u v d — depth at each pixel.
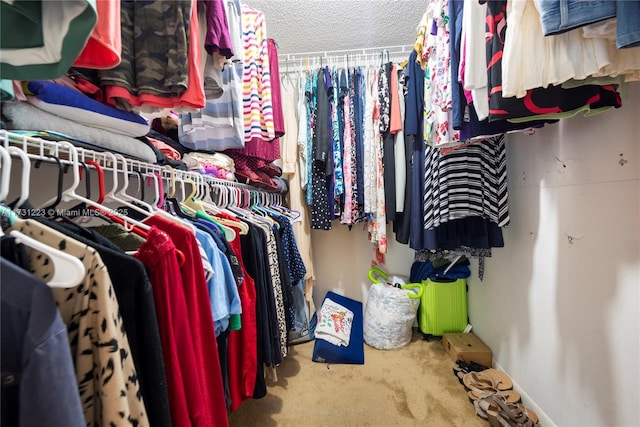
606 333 0.92
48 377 0.30
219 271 0.74
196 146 1.26
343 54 2.10
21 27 0.45
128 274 0.46
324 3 1.62
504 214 1.38
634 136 0.83
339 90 1.88
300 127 1.92
